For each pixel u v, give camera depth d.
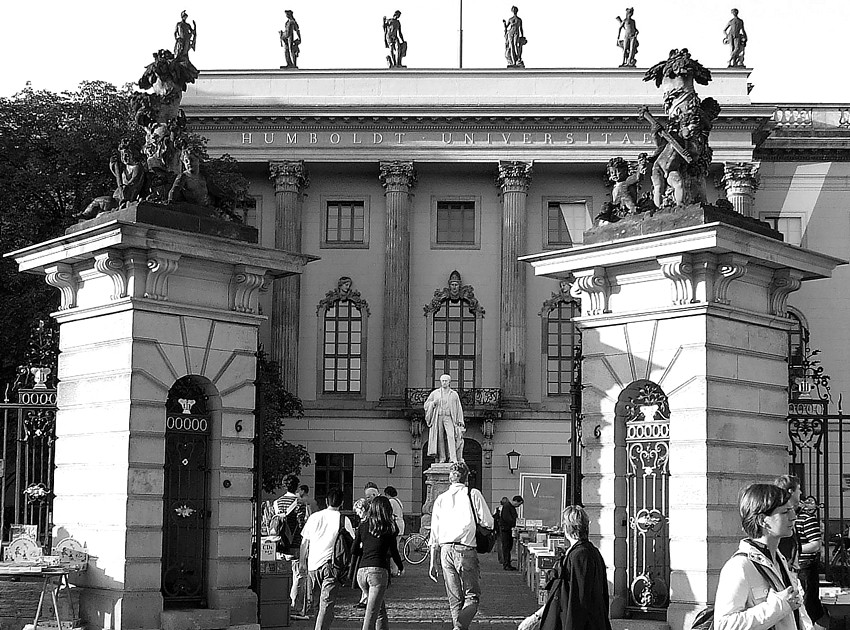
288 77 86.00
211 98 85.75
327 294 86.50
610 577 23.30
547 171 86.06
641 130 83.06
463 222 87.56
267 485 71.00
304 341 86.31
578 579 16.38
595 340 23.95
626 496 23.69
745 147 81.69
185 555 24.25
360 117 83.69
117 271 23.27
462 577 24.02
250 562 24.81
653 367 22.92
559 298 85.50
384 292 85.44
